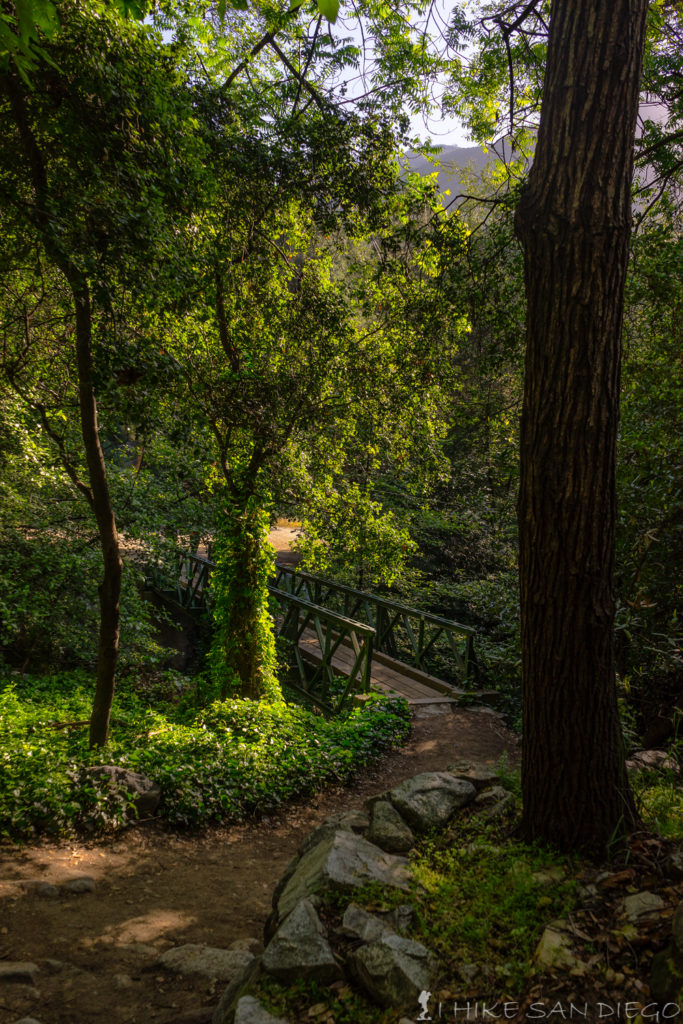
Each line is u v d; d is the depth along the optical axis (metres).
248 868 5.21
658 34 6.88
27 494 9.34
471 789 3.67
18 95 4.62
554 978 2.28
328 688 9.63
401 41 7.09
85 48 4.40
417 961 2.37
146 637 10.69
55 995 3.19
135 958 3.63
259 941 3.94
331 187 7.90
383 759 7.24
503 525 12.77
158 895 4.54
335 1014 2.24
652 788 3.70
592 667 2.93
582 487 2.86
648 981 2.22
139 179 4.68
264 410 7.97
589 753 2.95
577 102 2.80
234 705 7.73
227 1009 2.53
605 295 2.82
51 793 5.29
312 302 8.68
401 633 12.41
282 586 13.84
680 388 7.01
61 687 9.35
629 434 6.47
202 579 13.76
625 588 5.96
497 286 7.05
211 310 7.47
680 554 5.77
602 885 2.72
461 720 8.20
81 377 5.48
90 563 9.59
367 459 10.97
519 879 2.78
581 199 2.79
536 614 3.01
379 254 8.82
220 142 7.25
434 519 13.67
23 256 5.40
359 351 9.10
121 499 10.02
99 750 6.20
